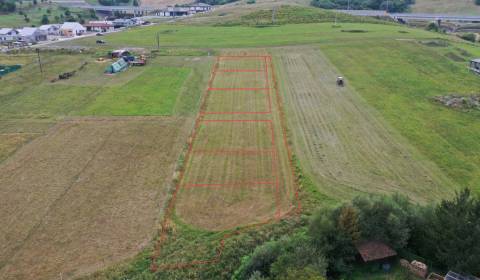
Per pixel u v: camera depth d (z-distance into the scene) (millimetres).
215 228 29125
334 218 26406
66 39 111188
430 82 60594
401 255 26312
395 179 34812
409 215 26734
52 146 42281
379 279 24750
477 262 22797
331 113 49781
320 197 32406
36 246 27547
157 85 62531
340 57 74750
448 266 24328
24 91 61000
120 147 41844
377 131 44344
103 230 29062
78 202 32375
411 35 91188
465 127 44812
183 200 32531
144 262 26031
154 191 33750
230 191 33750
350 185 34000
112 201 32469
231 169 37281
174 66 73250
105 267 25625
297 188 33938
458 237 23688
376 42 83562
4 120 49562
